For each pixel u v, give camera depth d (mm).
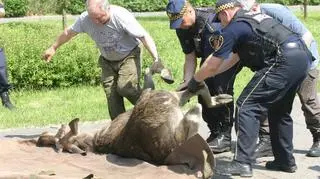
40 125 8594
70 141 6410
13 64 11102
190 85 5809
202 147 5570
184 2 6219
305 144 7277
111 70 7031
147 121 5766
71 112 9383
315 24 23156
